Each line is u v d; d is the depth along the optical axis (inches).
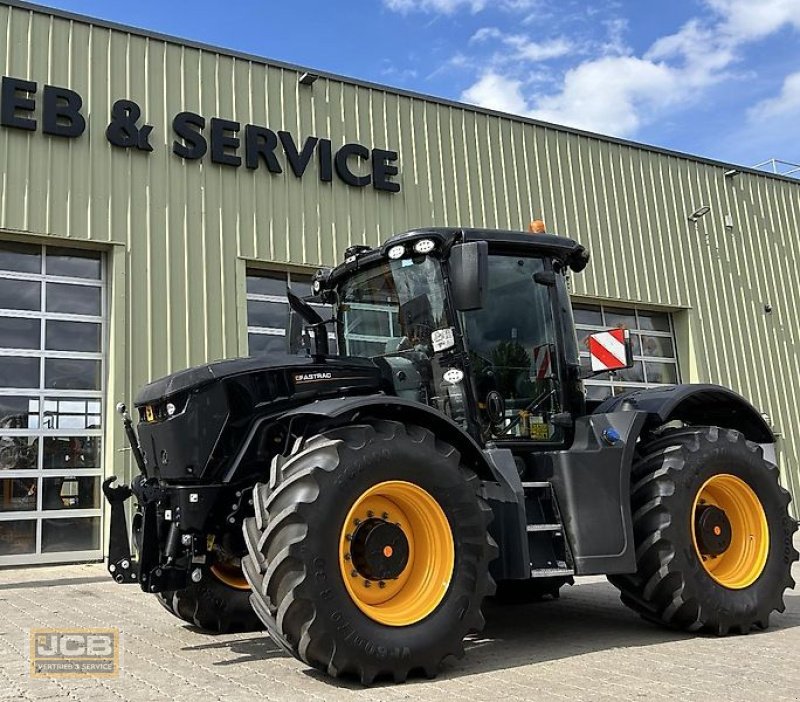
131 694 140.9
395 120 467.8
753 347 592.4
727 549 204.4
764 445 237.0
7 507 346.6
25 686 147.9
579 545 179.0
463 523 160.7
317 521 145.6
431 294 193.3
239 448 171.3
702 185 597.6
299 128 433.1
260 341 409.7
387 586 156.3
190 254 390.3
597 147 551.5
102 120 379.2
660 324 571.2
